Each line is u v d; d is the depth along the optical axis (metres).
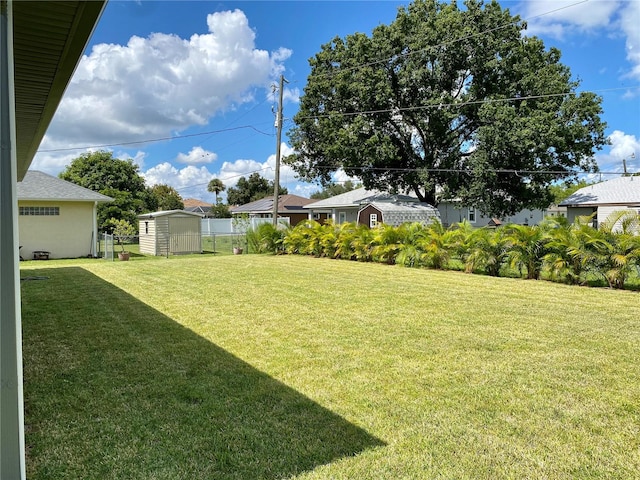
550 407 2.86
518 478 2.07
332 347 4.23
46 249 15.44
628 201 18.08
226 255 16.38
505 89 18.55
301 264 12.30
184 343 4.39
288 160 21.47
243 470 2.15
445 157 19.73
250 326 5.10
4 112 1.66
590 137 18.75
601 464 2.19
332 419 2.70
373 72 18.86
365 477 2.08
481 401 2.96
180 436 2.50
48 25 2.76
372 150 18.78
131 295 7.25
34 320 5.42
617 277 7.46
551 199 20.55
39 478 2.08
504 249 9.33
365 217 21.86
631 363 3.71
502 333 4.71
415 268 11.12
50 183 16.27
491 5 18.36
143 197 33.56
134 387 3.23
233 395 3.08
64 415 2.77
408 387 3.21
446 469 2.15
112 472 2.14
